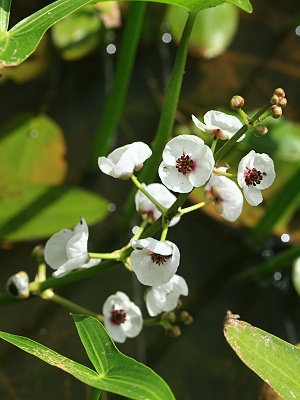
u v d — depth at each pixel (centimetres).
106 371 65
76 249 68
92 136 99
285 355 68
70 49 105
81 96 104
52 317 87
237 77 109
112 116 91
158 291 69
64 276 71
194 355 87
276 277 92
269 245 93
